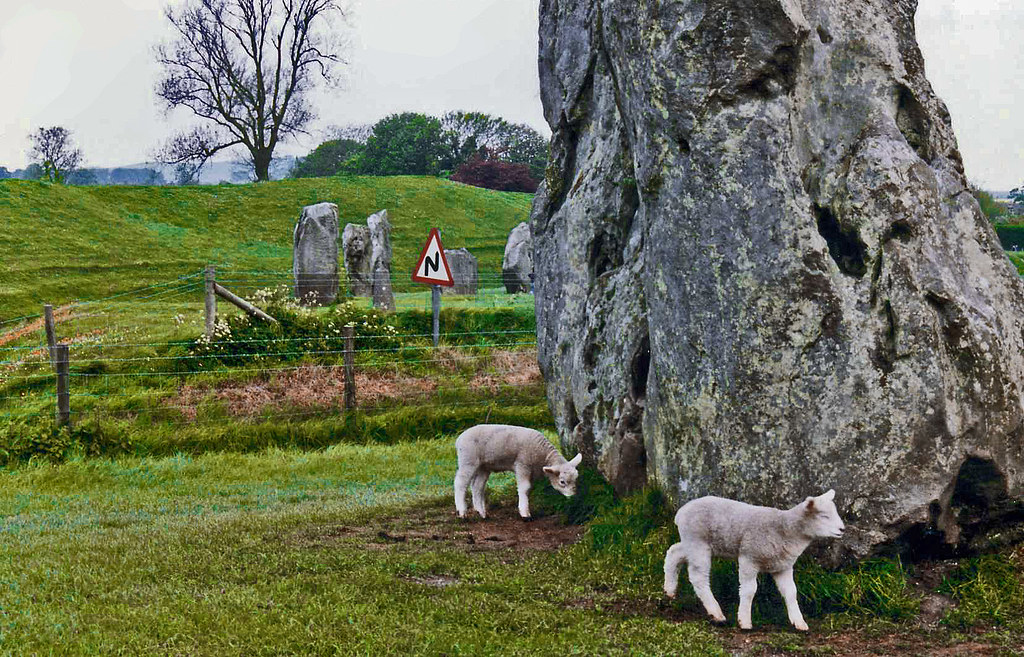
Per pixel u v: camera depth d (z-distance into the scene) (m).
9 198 36.31
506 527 9.48
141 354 17.73
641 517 7.93
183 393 16.45
